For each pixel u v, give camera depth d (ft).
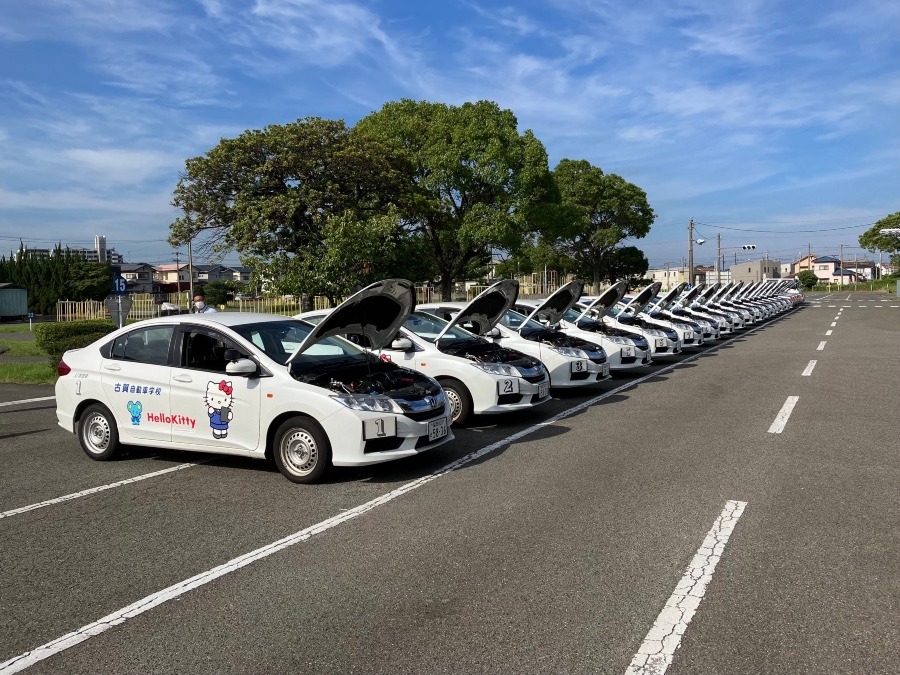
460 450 24.13
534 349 34.96
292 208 75.20
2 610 12.69
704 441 24.23
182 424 21.95
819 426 26.09
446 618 11.76
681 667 10.02
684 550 14.32
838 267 463.83
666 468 20.77
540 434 26.48
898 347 56.03
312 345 23.29
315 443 20.01
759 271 381.60
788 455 21.84
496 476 20.58
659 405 32.14
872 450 22.16
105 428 23.67
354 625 11.65
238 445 21.02
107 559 15.02
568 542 14.99
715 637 10.82
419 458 23.17
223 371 21.52
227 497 19.33
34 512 18.43
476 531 15.92
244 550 15.30
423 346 29.14
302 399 20.02
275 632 11.51
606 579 13.05
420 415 20.71
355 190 84.23
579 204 163.32
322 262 62.13
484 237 89.81
